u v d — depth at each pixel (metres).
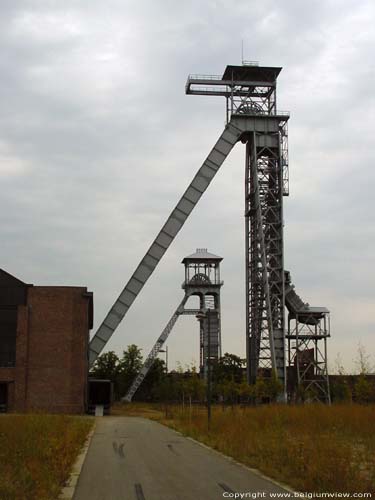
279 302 73.81
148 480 16.14
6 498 11.98
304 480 15.13
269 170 76.88
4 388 63.41
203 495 13.70
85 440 30.14
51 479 14.91
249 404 74.88
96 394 69.69
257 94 79.62
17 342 63.16
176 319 110.19
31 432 23.36
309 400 69.75
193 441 30.30
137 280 72.69
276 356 71.88
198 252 114.69
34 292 65.06
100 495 13.67
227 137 76.56
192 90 78.44
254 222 77.06
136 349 113.00
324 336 77.31
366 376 62.62
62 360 64.19
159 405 93.56
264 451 21.64
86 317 65.62
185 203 74.38
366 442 25.61
